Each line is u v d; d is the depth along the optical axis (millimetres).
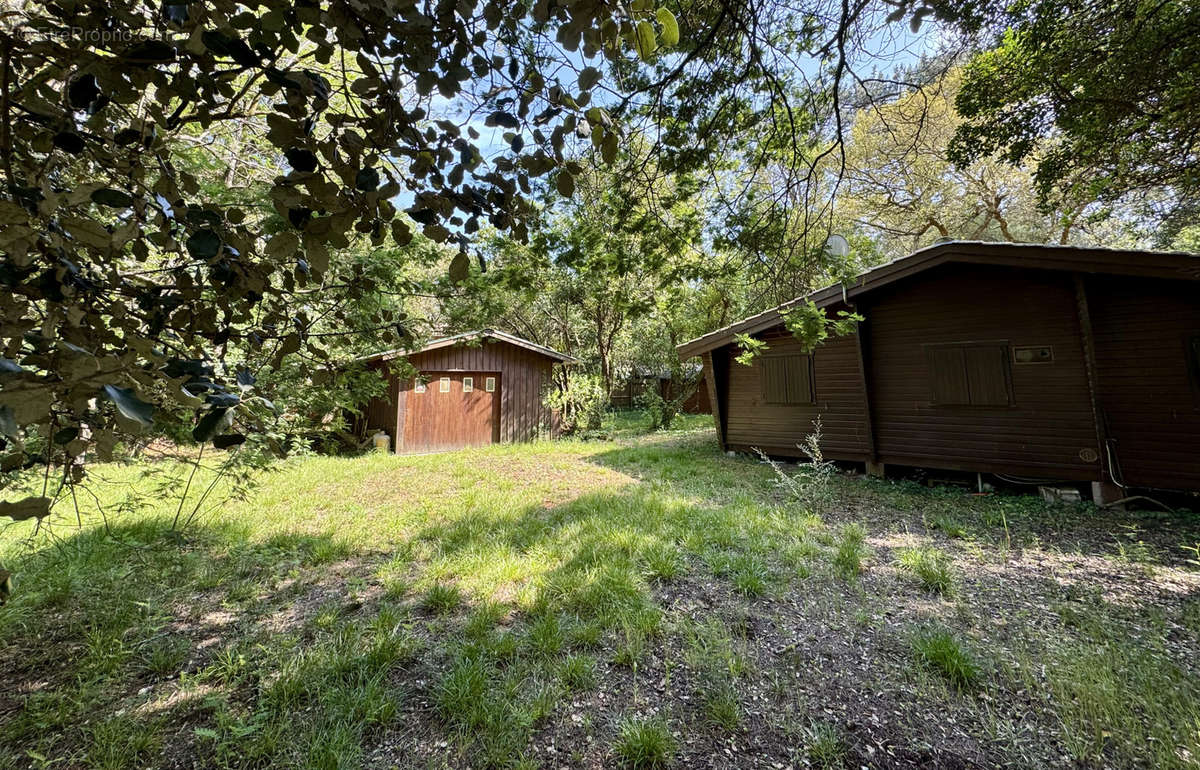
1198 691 1932
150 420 711
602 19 879
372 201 975
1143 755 1657
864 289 6148
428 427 10211
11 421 570
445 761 1689
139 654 2285
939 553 3582
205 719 1875
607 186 3863
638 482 6254
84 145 932
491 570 3279
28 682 2078
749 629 2529
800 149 3410
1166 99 4352
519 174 1179
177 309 1249
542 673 2160
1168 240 10867
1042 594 2898
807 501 5023
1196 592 2896
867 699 1985
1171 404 4645
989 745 1735
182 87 859
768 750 1737
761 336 7867
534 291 4570
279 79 833
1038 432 5359
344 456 9062
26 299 896
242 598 2920
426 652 2338
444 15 946
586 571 3184
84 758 1660
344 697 1964
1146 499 4656
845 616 2652
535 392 11914
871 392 6645
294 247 975
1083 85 4383
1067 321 5246
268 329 1646
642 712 1924
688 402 19297
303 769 1629
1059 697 1940
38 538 3463
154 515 4410
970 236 13359
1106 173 5566
